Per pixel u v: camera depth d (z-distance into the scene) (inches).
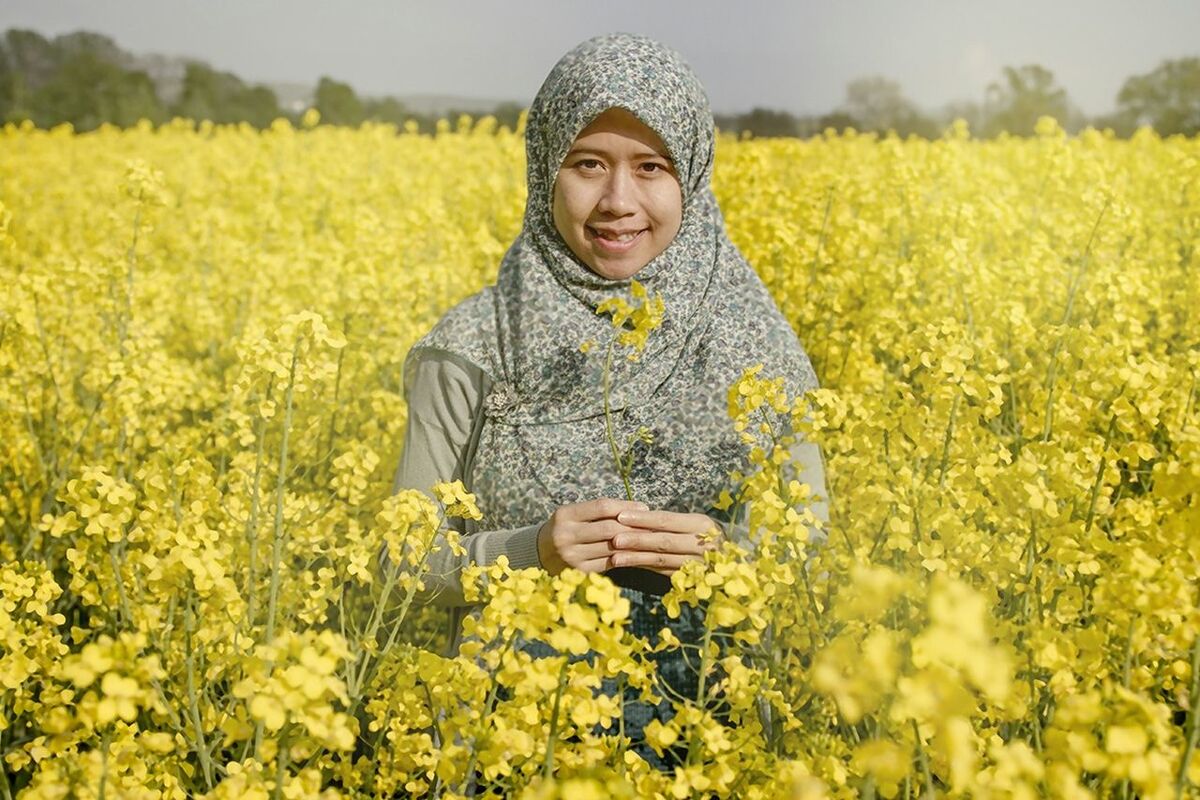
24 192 362.9
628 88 83.2
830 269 175.3
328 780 74.8
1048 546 68.5
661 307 75.5
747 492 72.2
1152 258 194.4
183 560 67.5
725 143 506.0
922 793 60.0
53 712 49.9
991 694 35.0
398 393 155.4
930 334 82.2
